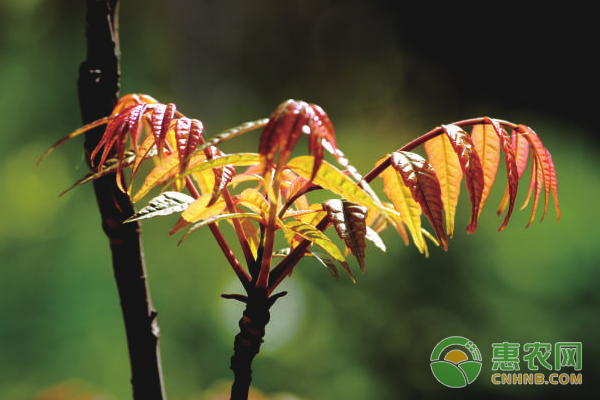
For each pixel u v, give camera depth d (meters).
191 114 6.56
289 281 3.44
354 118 7.20
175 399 2.91
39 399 2.14
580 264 3.19
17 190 4.39
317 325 3.30
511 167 1.14
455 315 3.30
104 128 1.21
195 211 1.14
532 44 7.80
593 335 3.00
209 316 3.43
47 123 5.16
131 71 5.83
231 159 1.11
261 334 1.14
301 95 7.88
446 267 3.44
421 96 8.02
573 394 2.84
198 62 7.08
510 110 7.84
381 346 3.27
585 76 7.40
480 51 8.13
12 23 5.38
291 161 1.11
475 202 1.13
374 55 8.55
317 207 1.17
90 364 3.15
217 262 3.83
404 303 3.40
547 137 5.42
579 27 7.45
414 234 1.16
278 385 3.03
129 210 1.21
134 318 1.22
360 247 1.12
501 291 3.29
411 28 8.59
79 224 4.19
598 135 6.90
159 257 3.84
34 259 3.81
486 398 2.94
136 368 1.23
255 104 7.33
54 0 5.50
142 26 6.02
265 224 1.13
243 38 7.68
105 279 3.76
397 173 1.16
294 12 8.20
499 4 7.93
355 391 3.04
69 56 5.41
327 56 8.38
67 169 4.80
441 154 1.17
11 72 5.20
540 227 3.43
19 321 3.38
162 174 1.15
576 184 3.96
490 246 3.43
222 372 3.17
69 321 3.42
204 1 7.13
